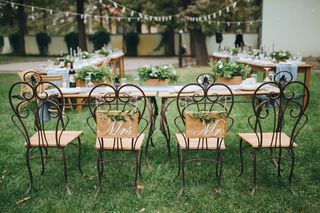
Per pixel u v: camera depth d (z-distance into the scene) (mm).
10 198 2986
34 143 3055
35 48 22438
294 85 8062
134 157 3824
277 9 14438
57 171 3514
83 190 3113
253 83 3965
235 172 3406
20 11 20969
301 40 14547
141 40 21156
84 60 8125
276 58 6984
